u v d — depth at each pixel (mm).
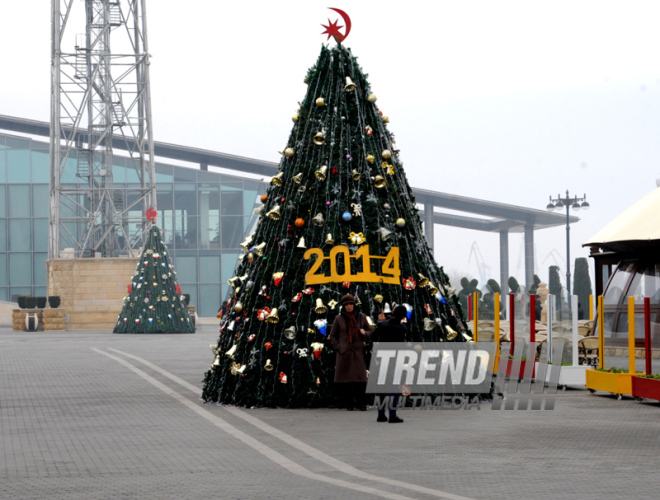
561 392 18500
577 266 61188
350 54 17625
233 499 8398
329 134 17000
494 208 94562
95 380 21125
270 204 17266
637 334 26078
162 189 77062
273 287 16312
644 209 25875
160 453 11195
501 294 23391
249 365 16109
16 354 30766
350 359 15133
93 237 64500
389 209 16953
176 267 77062
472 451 11188
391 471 9844
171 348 34094
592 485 9000
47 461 10711
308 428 13352
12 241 74812
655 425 13547
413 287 16562
